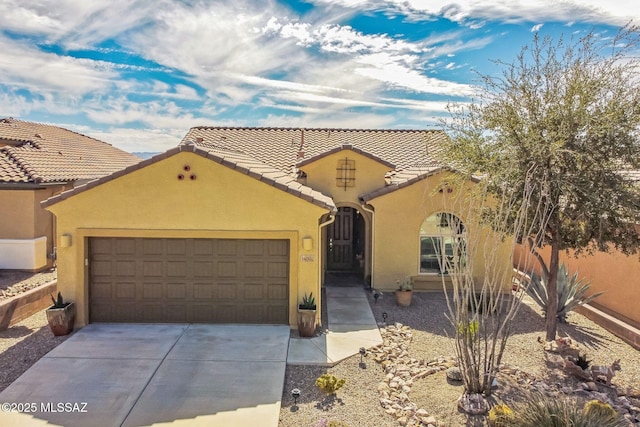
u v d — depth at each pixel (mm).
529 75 11320
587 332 12633
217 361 10445
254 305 12852
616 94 10383
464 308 8609
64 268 12492
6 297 14797
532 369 10055
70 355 10609
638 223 10188
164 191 12523
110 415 8172
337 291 16844
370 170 17562
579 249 11383
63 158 23797
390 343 11719
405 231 16609
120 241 12719
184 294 12805
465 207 14164
